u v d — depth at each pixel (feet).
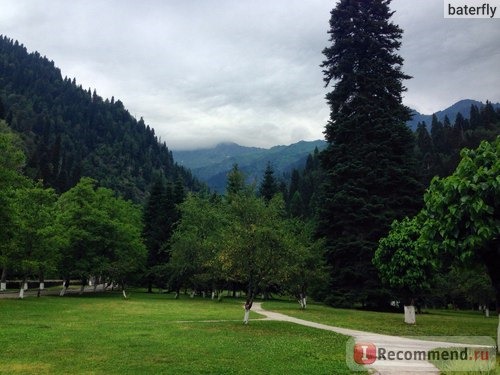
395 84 132.67
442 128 490.90
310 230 140.46
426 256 48.85
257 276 81.30
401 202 126.62
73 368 38.47
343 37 141.49
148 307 122.42
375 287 121.49
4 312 90.12
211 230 182.70
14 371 37.17
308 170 489.67
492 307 193.67
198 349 48.55
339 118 138.10
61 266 167.22
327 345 53.11
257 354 45.83
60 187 382.63
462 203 41.60
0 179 112.78
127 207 231.71
